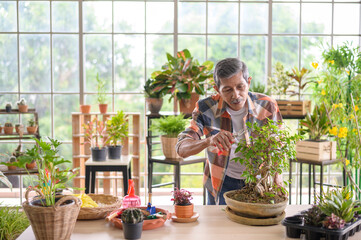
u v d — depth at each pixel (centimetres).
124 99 568
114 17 515
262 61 516
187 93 419
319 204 181
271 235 176
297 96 497
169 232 180
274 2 505
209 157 242
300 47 512
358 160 389
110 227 188
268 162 190
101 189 527
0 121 508
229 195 200
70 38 509
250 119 232
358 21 512
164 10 513
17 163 169
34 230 166
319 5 510
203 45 516
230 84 207
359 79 397
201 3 506
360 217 185
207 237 173
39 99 514
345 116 381
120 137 421
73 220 170
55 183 177
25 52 506
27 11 499
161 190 525
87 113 463
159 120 397
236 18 510
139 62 527
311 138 418
